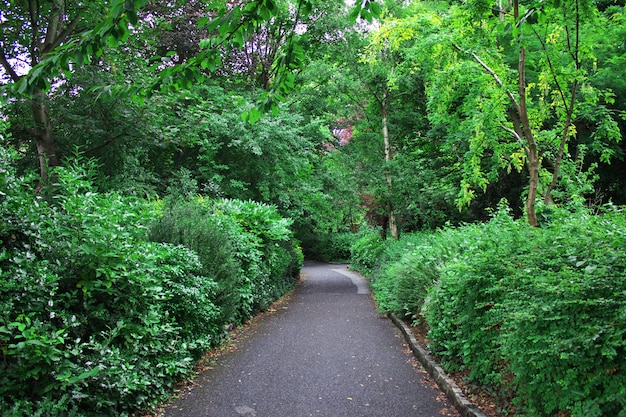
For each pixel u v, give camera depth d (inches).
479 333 170.1
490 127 310.8
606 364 105.6
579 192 328.8
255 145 523.2
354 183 645.3
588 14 240.4
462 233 294.5
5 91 140.8
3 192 141.9
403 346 261.7
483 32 276.7
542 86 277.7
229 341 273.4
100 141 387.9
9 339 119.1
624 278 109.8
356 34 638.5
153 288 168.6
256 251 359.3
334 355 242.1
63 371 126.5
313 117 732.0
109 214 170.7
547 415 124.0
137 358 164.4
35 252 145.8
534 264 144.9
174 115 439.5
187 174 497.0
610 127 301.9
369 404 169.3
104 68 386.0
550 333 118.6
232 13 135.7
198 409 165.2
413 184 580.7
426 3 461.7
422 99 639.8
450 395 172.7
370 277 619.5
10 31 367.6
